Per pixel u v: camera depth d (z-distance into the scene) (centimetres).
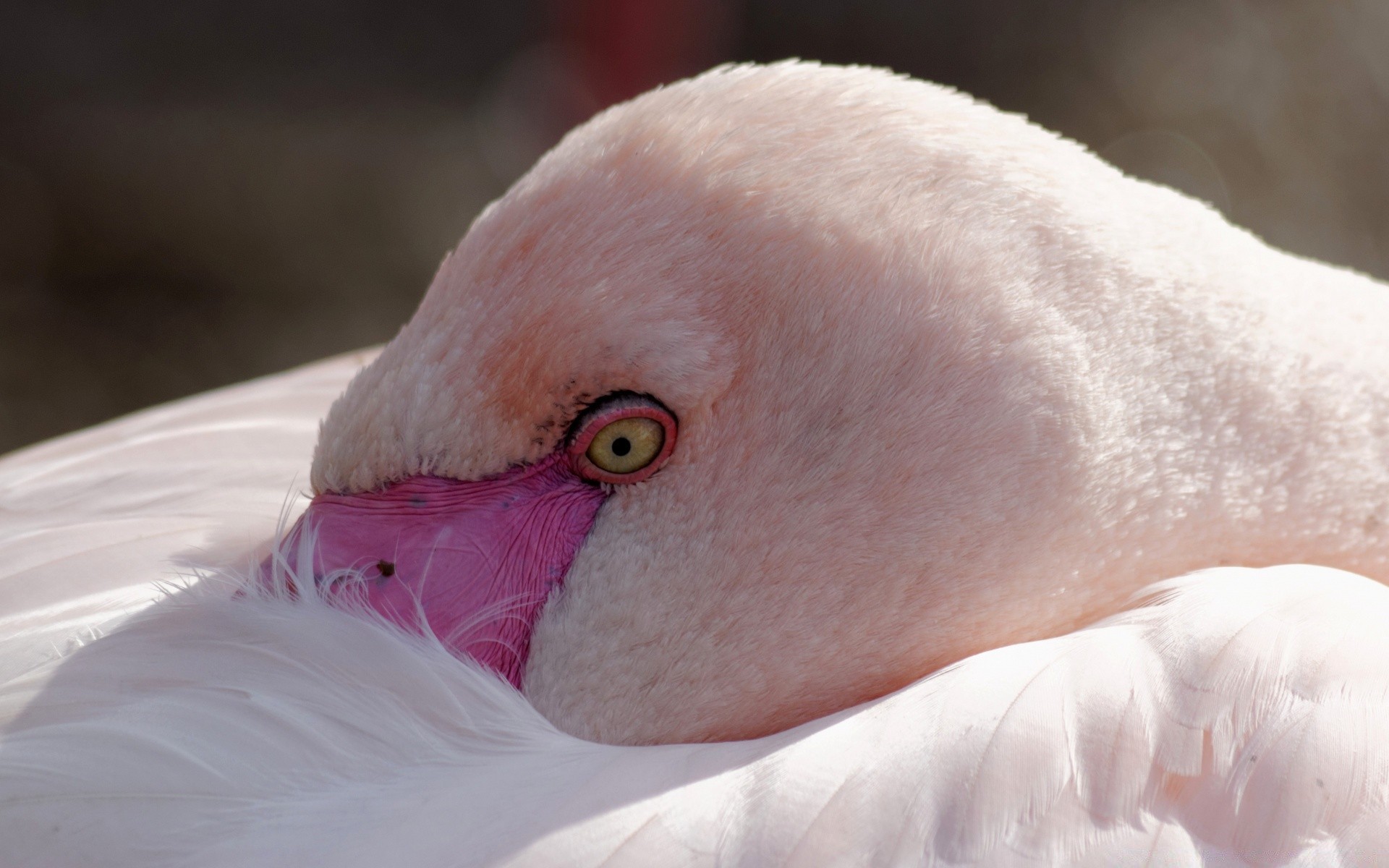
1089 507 193
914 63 474
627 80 378
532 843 189
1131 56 468
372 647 191
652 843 189
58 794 190
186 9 493
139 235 402
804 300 193
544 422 193
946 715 190
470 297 193
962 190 193
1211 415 194
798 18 477
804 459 193
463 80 475
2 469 198
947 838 189
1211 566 194
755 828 189
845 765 190
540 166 194
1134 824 189
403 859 189
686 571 193
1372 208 414
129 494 197
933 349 193
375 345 371
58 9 484
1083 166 195
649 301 192
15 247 395
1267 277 195
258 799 190
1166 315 194
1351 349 195
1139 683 190
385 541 193
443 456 193
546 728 191
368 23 497
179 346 369
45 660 192
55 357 362
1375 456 195
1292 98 445
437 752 191
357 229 411
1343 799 189
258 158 433
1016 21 482
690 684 193
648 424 193
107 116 446
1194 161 430
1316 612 191
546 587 194
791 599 193
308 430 198
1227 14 475
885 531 193
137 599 193
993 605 193
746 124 193
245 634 192
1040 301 193
